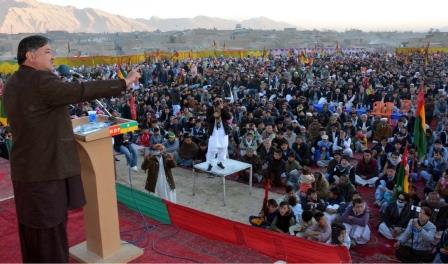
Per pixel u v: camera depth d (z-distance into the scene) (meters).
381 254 7.20
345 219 7.50
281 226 7.37
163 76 29.31
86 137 3.50
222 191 10.27
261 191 10.30
